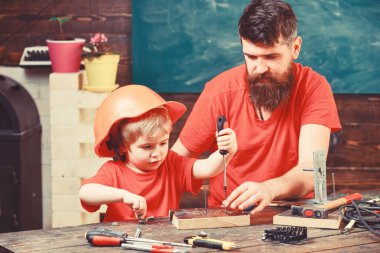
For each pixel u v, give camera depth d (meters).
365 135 4.91
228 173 3.21
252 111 3.16
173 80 4.91
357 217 2.56
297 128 3.17
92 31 4.97
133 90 2.77
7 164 4.66
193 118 3.27
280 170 3.17
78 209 4.59
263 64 2.96
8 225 4.74
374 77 4.84
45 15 4.98
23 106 4.77
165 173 2.88
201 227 2.54
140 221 2.63
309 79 3.18
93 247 2.36
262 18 2.89
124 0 4.92
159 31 4.87
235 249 2.30
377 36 4.80
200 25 4.84
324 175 2.75
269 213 2.74
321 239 2.41
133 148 2.76
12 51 5.03
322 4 4.78
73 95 4.52
